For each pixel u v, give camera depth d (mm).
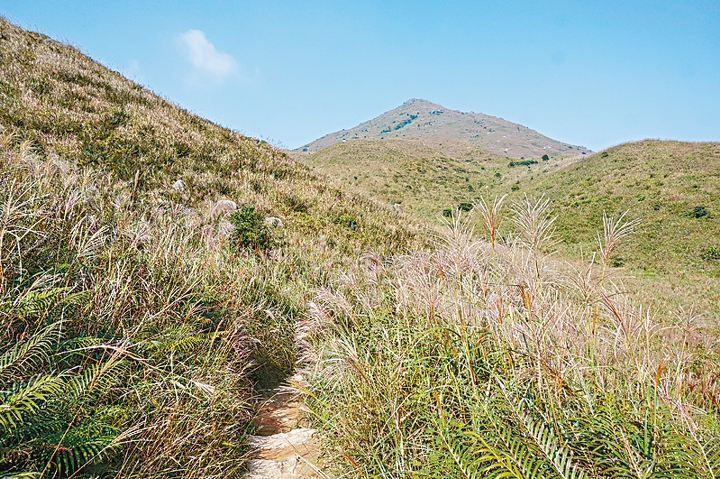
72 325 2584
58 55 18406
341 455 2457
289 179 14844
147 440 2152
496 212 2586
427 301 3111
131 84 19469
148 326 2920
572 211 48875
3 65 14094
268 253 7566
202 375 2844
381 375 2834
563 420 2004
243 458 2617
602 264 2273
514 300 2648
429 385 2539
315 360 3680
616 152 66688
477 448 1914
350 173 85562
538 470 1685
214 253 5359
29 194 3516
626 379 2250
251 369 3986
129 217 4660
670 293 17531
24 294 2336
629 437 1791
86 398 2125
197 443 2396
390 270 4930
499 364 2592
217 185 11102
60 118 11156
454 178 93438
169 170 10656
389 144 114438
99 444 1854
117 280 3004
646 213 42562
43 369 2176
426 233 14445
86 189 4477
